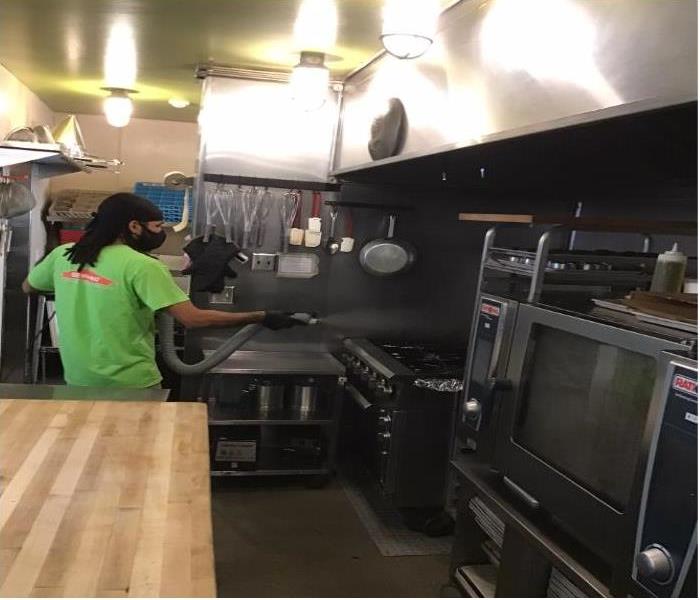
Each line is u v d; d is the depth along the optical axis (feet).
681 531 3.41
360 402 10.94
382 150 8.79
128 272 7.43
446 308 12.69
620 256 6.70
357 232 12.16
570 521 4.57
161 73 11.95
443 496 10.14
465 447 6.40
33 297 14.24
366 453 11.69
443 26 7.33
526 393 5.31
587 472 4.55
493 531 6.15
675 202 7.86
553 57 5.30
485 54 6.40
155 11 7.63
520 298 5.61
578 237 10.23
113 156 19.11
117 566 3.63
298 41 8.75
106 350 7.55
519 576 5.36
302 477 12.01
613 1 4.62
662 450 3.56
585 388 4.67
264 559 9.25
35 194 13.60
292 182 11.60
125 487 4.58
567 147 5.86
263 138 11.71
